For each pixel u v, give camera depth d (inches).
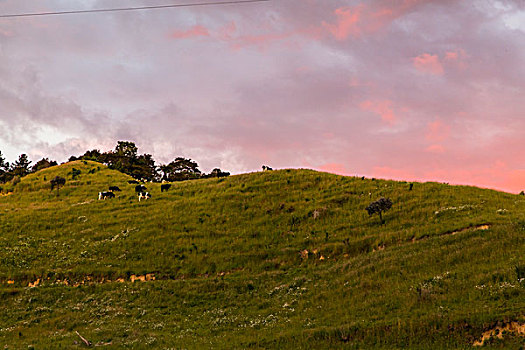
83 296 1441.9
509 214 1624.0
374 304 1099.9
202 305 1346.0
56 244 1905.8
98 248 1839.3
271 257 1694.1
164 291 1435.8
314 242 1754.4
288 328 1074.7
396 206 1946.4
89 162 3722.9
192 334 1117.1
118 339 1075.9
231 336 1074.1
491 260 1168.2
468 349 830.5
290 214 2046.0
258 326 1137.4
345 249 1637.6
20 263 1729.8
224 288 1445.6
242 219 2055.9
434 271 1208.8
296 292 1353.3
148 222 2079.2
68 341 1071.6
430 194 2031.3
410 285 1152.2
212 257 1718.8
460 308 958.4
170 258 1727.4
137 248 1817.2
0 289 1498.5
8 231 2064.5
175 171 4522.6
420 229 1636.3
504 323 867.4
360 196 2153.1
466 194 1998.0
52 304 1395.2
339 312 1114.7
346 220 1907.0
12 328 1218.6
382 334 930.7
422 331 906.1
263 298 1364.4
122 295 1425.9
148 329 1168.2
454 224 1604.3
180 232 1950.1
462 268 1167.0
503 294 967.0
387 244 1600.6
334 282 1348.4
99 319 1261.1
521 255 1143.6
